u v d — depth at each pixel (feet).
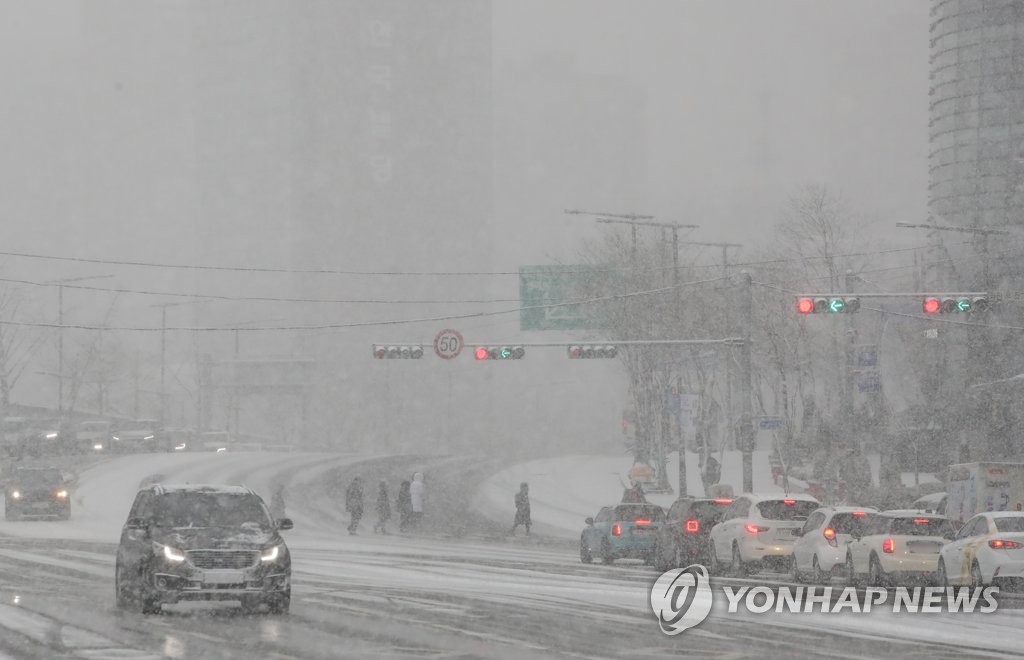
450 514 433.07
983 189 586.45
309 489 500.74
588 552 256.52
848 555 194.49
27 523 376.68
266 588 141.18
